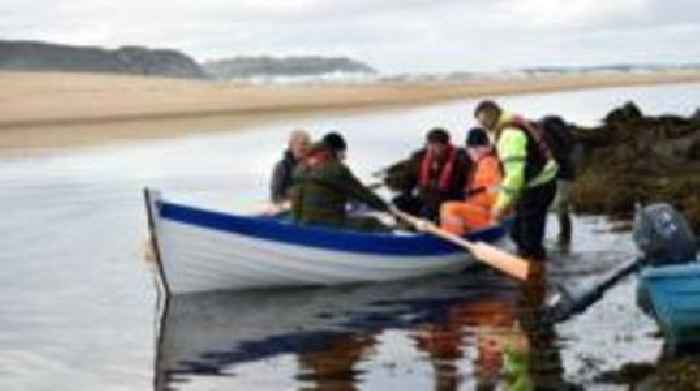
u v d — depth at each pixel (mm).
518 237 13938
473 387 9000
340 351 10352
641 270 10000
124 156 34375
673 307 9734
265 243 13281
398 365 9766
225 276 13328
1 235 18562
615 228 17312
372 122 51438
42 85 63812
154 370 9883
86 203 23031
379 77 129625
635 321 11047
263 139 40875
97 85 66562
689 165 22516
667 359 9570
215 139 41062
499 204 13727
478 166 14930
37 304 12898
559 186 16094
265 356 10273
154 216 12906
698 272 9664
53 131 44625
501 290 13109
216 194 24375
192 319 11969
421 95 84000
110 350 10656
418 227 14078
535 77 137125
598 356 9773
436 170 15117
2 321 12008
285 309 12367
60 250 16875
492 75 140750
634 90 97250
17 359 10367
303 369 9758
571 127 28359
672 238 9938
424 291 13227
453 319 11570
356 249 13656
